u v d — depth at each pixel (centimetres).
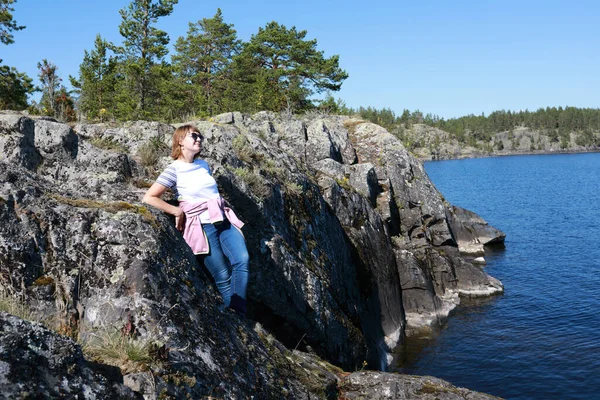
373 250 1620
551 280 2366
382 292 1585
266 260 793
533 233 3841
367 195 1888
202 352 395
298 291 838
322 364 700
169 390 331
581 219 4506
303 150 1878
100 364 308
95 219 416
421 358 1468
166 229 458
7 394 234
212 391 373
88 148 637
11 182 401
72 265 388
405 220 2206
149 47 3881
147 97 3806
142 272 395
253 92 3962
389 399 625
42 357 263
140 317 373
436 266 2094
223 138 977
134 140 777
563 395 1221
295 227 980
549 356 1454
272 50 4100
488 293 2114
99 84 3738
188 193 477
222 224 496
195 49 4828
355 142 2330
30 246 374
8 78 2997
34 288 362
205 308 444
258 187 856
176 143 484
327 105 3447
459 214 3269
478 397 630
